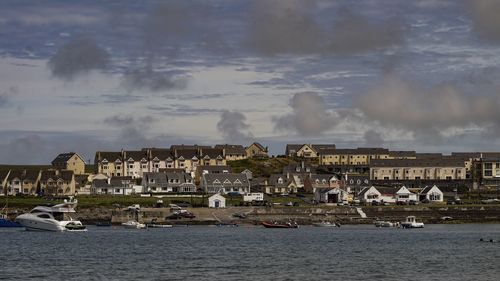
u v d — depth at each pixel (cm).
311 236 17375
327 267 11069
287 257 12412
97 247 14050
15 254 12600
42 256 12331
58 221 18775
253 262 11656
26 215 18650
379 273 10425
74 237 16575
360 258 12306
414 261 11906
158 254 12812
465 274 10350
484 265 11400
